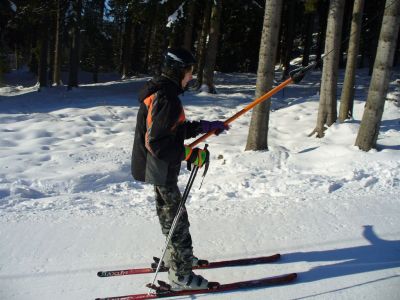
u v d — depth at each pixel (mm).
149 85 2916
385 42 7039
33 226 4469
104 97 16438
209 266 3557
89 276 3500
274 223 4391
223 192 5766
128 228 4371
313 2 16688
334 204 4887
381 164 6633
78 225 4473
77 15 19734
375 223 4375
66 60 34156
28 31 21375
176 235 3125
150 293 3131
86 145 9258
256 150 8234
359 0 9555
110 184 6516
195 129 3229
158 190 3170
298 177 6219
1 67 22172
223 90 18969
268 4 7590
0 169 6953
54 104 15031
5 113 12930
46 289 3318
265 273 3488
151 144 2834
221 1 17188
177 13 16969
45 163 7453
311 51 32594
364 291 3195
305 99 14883
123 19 27469
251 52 27859
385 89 7219
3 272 3568
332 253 3783
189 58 2898
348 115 10094
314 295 3156
